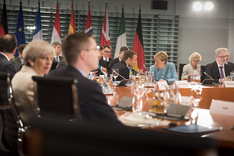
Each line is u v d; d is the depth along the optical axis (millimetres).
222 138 1326
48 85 1542
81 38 1648
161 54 4695
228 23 8109
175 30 8133
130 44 8086
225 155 1494
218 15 8109
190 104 2029
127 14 7996
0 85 1917
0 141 2014
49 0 7551
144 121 1635
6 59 3205
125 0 7965
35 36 7031
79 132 447
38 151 483
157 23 8039
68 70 1634
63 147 462
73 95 1457
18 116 1872
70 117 1505
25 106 1950
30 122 501
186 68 5352
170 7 8094
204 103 3605
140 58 7371
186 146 410
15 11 7387
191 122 1664
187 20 8133
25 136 1864
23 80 1958
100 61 6320
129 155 435
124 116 1769
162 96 1939
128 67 4875
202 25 8148
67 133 454
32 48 2018
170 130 1455
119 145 433
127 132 434
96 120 1521
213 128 1499
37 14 7066
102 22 7910
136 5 8000
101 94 1564
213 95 3672
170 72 4891
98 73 5566
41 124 474
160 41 8133
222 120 1722
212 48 8195
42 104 1597
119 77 4473
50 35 7617
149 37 8094
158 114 1825
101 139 438
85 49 1641
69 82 1442
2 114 2002
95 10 7867
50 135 468
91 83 1558
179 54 8195
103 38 7359
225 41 8156
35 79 1591
